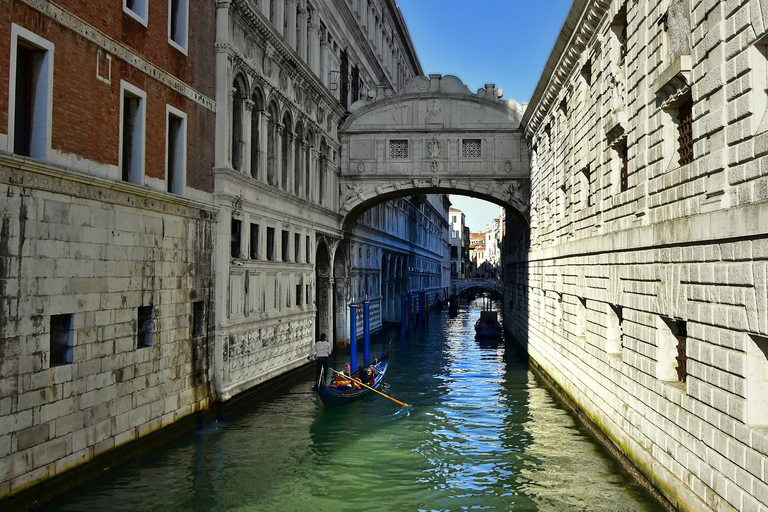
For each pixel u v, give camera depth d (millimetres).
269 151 19531
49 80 10086
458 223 123812
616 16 13180
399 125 27438
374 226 36906
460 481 11914
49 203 10023
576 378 17172
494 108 27219
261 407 17469
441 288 81438
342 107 26828
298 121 21969
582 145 16719
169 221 13578
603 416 14117
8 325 9219
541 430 15617
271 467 12531
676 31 10070
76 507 10141
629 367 12250
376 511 10477
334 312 30156
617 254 13086
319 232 24531
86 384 10891
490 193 27188
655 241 10742
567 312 18516
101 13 11375
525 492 11305
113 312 11617
